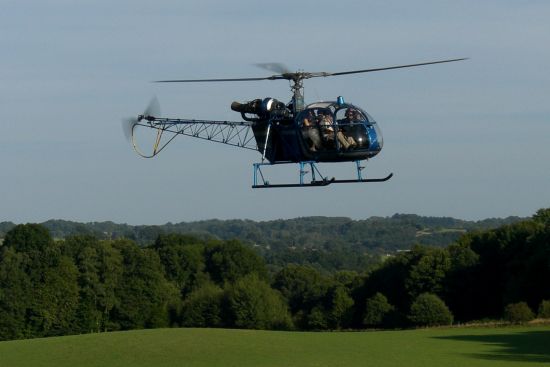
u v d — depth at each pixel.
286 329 154.38
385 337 91.06
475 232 162.50
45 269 145.00
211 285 171.12
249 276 161.25
